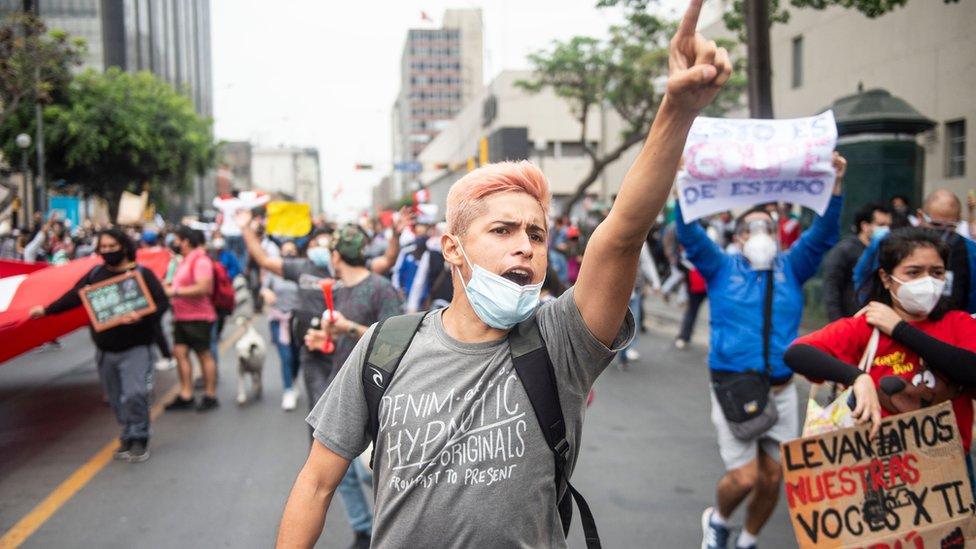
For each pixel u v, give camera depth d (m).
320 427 1.92
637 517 4.73
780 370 3.83
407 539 1.75
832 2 10.12
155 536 4.55
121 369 6.00
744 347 3.84
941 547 2.68
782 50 19.84
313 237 5.93
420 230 11.69
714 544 3.96
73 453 6.35
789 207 12.73
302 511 1.89
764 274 3.95
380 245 16.19
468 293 1.79
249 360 8.09
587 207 23.03
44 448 6.51
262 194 5.90
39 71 21.97
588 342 1.79
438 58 169.25
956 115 13.50
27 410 8.00
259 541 4.47
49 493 5.33
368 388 1.84
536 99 48.75
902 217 5.86
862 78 16.36
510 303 1.72
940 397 2.89
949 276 4.02
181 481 5.55
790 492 2.71
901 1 9.92
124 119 37.34
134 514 4.91
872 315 2.88
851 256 5.80
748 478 3.77
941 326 2.94
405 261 10.12
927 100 14.26
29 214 35.56
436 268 8.25
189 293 7.58
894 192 11.38
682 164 4.00
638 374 9.35
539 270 1.83
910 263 2.84
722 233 16.03
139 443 6.10
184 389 7.92
